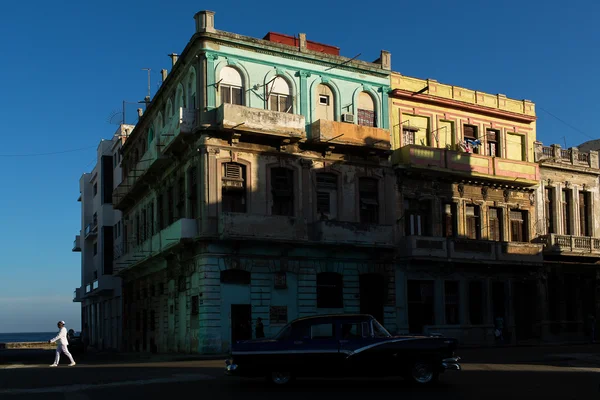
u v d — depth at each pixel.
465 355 27.78
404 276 36.62
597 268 44.38
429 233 38.28
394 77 38.22
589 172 44.88
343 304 34.44
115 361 29.25
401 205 37.22
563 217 43.84
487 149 41.38
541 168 43.03
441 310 37.56
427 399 13.71
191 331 32.34
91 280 62.28
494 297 39.88
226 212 31.09
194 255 32.19
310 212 34.25
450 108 39.94
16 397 14.62
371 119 37.28
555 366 22.09
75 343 43.25
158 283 38.81
